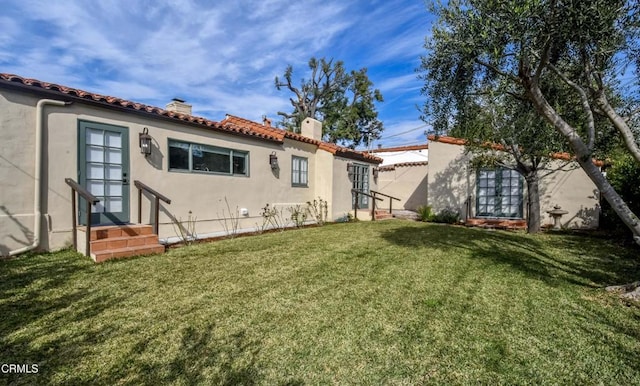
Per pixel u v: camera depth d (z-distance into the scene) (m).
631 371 2.66
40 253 5.69
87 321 3.37
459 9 4.46
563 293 4.47
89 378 2.46
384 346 2.99
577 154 4.47
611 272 5.58
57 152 5.89
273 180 10.74
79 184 6.17
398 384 2.47
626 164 9.02
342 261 6.05
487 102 7.00
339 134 29.86
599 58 4.51
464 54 4.63
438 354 2.87
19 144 5.45
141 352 2.82
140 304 3.84
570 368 2.70
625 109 6.19
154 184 7.39
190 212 8.15
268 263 5.82
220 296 4.14
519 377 2.57
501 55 4.21
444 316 3.66
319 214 12.62
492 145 10.66
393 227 11.15
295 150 11.85
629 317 3.70
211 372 2.57
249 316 3.57
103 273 4.95
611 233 9.97
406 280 4.94
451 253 6.89
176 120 7.74
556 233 10.31
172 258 6.04
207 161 8.62
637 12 3.80
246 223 9.70
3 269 4.88
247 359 2.75
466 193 13.09
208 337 3.10
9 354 2.74
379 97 31.36
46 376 2.46
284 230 10.38
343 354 2.85
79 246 5.97
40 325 3.26
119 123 6.76
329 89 31.38
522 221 11.80
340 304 3.95
